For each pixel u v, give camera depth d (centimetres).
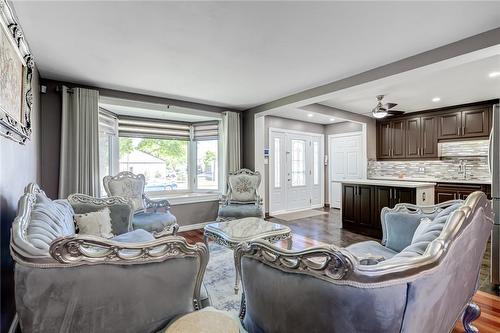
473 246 135
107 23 196
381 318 81
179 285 118
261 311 111
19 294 95
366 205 438
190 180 526
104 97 357
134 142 471
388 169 613
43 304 96
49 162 318
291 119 632
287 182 629
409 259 89
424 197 385
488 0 171
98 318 103
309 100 379
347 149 659
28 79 189
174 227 334
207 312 115
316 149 697
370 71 296
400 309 83
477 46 217
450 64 244
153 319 113
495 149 247
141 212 351
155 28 204
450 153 518
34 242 107
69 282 98
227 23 198
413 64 258
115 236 251
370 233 431
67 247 97
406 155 573
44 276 95
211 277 267
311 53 251
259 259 111
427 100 457
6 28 137
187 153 527
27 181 216
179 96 408
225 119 484
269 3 173
